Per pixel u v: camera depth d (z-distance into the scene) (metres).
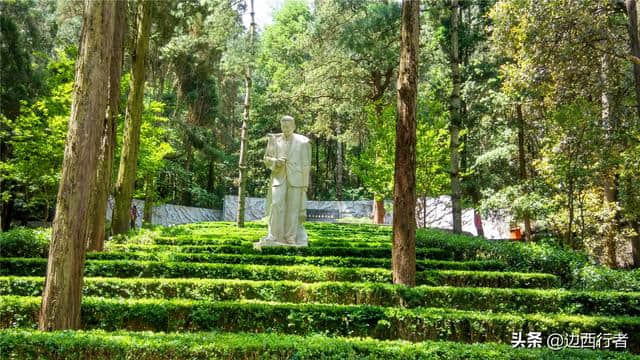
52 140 15.90
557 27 11.95
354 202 33.75
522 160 19.80
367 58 22.55
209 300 7.23
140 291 7.82
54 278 5.83
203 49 24.94
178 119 26.95
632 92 14.42
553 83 13.20
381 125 21.55
